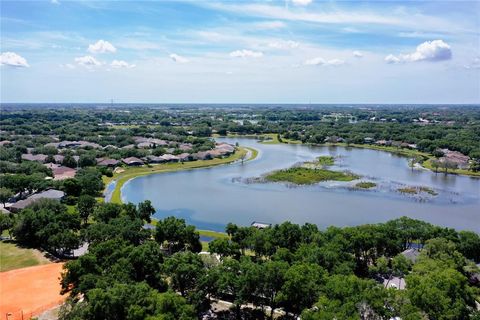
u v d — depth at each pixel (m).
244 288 67.19
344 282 60.91
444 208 148.62
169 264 71.31
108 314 56.72
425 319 56.91
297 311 69.62
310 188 177.38
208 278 68.50
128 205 114.69
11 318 69.38
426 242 89.06
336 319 52.66
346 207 148.12
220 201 156.12
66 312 62.03
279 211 142.50
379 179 194.50
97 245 83.00
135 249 75.12
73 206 138.50
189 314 57.38
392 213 141.12
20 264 91.31
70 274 71.19
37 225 101.56
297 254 79.19
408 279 66.56
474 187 181.38
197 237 97.31
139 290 60.19
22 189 152.12
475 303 68.94
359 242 86.25
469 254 89.00
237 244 89.94
